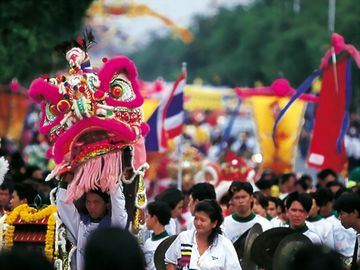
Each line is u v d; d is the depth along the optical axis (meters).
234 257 22.06
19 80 53.81
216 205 22.05
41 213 22.53
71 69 21.41
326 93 34.84
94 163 21.08
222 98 81.94
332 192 29.48
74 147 21.19
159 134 36.31
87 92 21.02
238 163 33.72
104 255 13.64
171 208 27.47
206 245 22.11
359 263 23.12
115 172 21.17
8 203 27.95
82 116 20.91
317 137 35.03
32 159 52.00
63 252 22.06
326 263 14.22
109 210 21.94
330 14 100.56
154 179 46.91
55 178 22.25
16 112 55.53
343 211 23.38
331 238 26.56
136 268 13.70
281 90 43.50
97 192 21.67
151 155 46.69
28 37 50.19
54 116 21.23
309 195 25.58
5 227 22.64
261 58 144.00
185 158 45.53
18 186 27.84
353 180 35.84
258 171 41.81
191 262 22.00
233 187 25.55
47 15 50.41
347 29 104.31
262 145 45.12
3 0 49.94
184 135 79.00
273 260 22.61
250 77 148.25
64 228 22.03
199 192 25.44
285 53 118.06
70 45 21.98
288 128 44.56
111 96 21.28
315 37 113.50
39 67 52.31
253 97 45.84
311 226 26.20
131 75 21.44
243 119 91.94
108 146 21.09
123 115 21.22
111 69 21.16
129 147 21.55
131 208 21.92
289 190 35.00
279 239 23.38
